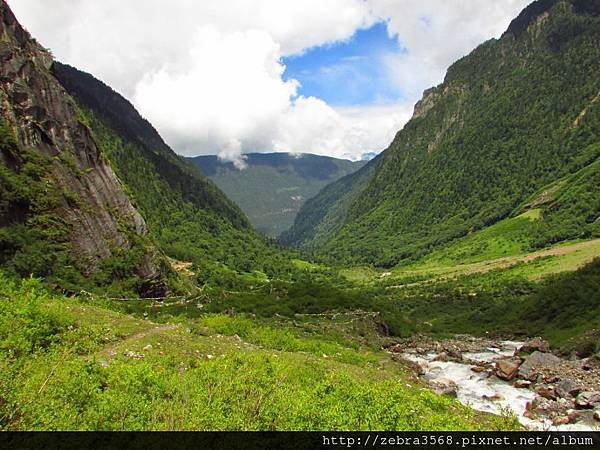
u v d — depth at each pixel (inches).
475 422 731.4
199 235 6722.4
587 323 2667.3
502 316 4094.5
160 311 2119.8
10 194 2101.4
